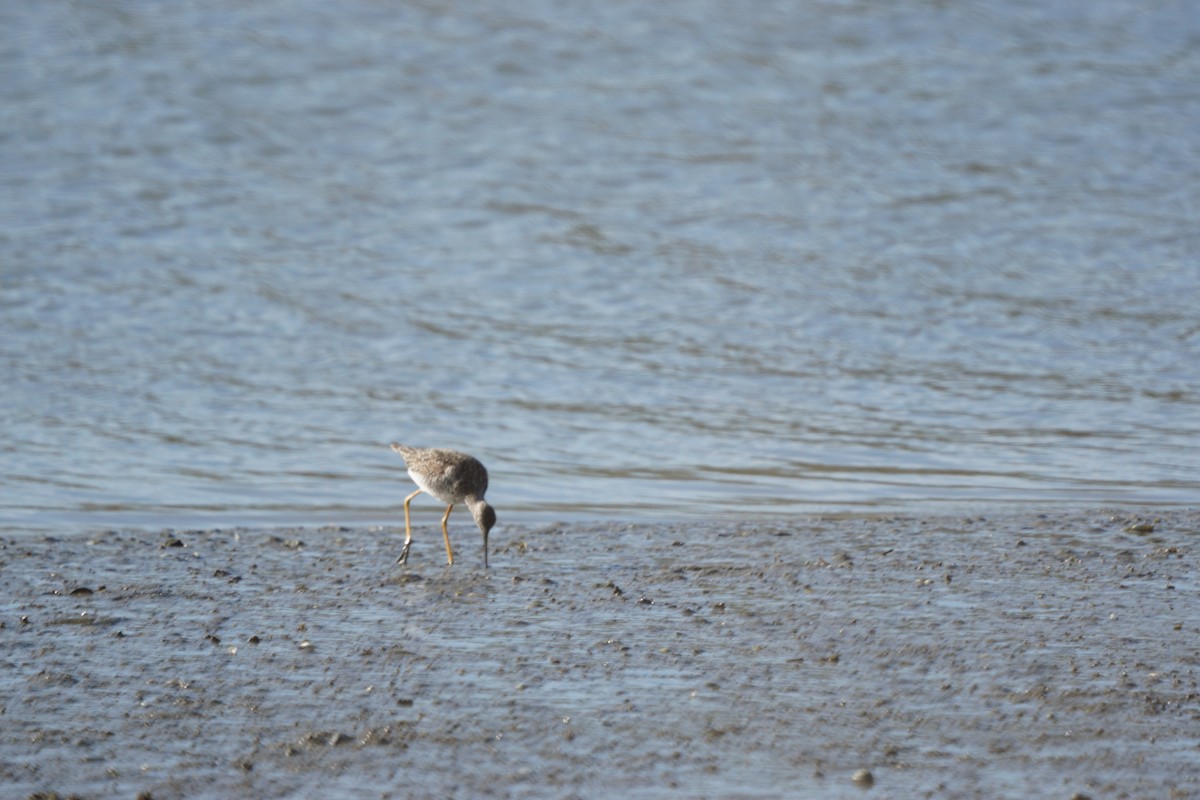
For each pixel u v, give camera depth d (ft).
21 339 255.29
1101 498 178.40
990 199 337.93
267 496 185.88
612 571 144.77
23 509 178.09
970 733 100.17
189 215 326.24
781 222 326.44
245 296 281.33
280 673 113.80
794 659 115.55
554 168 362.94
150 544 157.38
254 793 92.79
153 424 217.36
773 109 401.49
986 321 266.77
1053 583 136.26
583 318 273.13
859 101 406.00
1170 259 298.56
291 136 379.96
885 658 115.14
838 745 98.73
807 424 217.15
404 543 159.63
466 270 299.58
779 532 160.86
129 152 363.15
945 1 476.54
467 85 418.10
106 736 101.45
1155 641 118.01
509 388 237.45
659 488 188.14
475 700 107.76
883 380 238.27
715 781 93.66
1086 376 237.66
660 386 237.45
